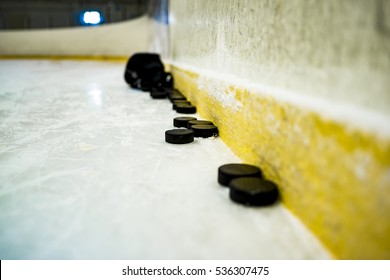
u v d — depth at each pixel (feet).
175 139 7.25
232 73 6.70
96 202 4.50
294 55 4.00
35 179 5.32
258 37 5.17
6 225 3.93
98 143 7.38
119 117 10.25
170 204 4.43
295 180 4.00
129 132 8.36
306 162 3.72
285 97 4.19
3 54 45.83
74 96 14.83
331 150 3.22
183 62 13.98
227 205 4.39
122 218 4.07
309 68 3.65
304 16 3.73
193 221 3.99
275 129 4.52
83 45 45.55
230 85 6.75
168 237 3.66
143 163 6.07
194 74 11.06
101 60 45.29
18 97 14.25
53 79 22.40
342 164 3.05
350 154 2.93
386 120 2.50
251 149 5.53
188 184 5.10
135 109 11.63
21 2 54.03
